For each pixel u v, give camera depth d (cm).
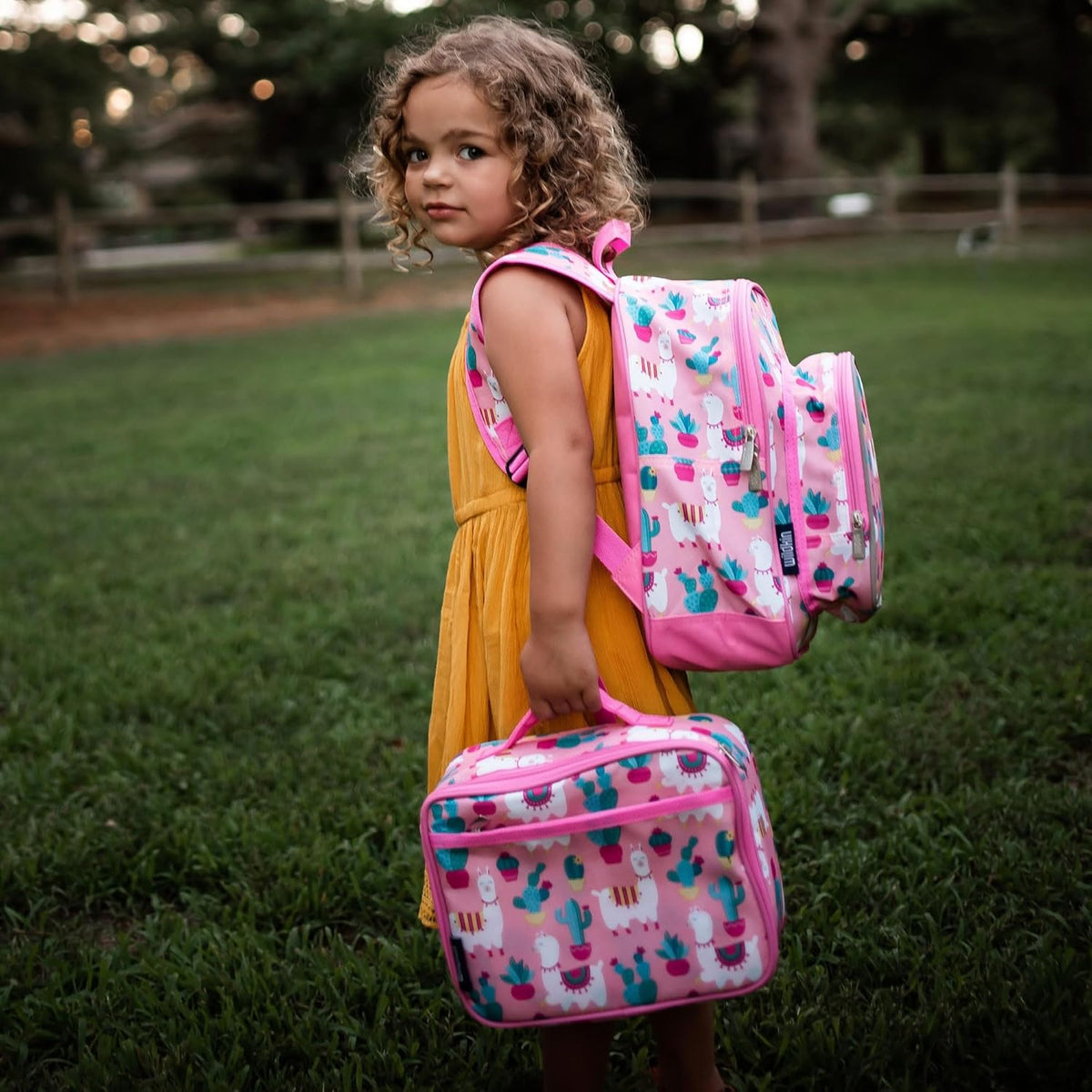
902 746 275
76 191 2494
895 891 219
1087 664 312
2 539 506
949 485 498
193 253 3381
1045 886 213
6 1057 191
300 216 1591
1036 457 538
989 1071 173
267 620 395
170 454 681
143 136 3375
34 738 308
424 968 208
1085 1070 172
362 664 351
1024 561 404
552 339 149
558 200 160
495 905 144
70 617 408
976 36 2820
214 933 221
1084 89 2877
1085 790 252
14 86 2270
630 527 150
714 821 142
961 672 313
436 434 697
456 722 164
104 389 947
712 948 143
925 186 2025
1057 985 187
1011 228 1939
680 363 149
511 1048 187
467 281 1616
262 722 319
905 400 694
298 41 2395
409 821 259
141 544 493
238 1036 190
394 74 168
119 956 216
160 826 260
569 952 144
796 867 230
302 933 221
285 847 250
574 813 142
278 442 698
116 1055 188
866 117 3891
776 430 148
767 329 155
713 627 147
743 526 147
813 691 309
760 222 2128
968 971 196
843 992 193
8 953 220
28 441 739
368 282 1658
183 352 1165
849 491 148
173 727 315
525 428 149
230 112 3044
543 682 148
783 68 2197
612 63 2508
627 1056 187
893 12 2567
